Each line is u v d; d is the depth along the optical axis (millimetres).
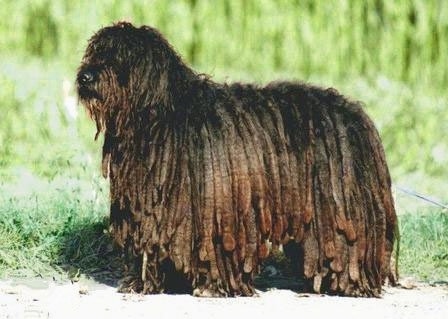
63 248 12766
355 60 24000
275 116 11219
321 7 23906
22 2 23141
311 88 11555
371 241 11281
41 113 19203
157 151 10938
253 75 23078
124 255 11523
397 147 20031
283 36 23781
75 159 17359
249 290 11211
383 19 24188
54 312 10625
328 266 11242
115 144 11094
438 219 14406
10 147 17812
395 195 16266
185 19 23469
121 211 11148
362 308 10906
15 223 13141
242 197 10914
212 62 23594
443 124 20844
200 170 10898
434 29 24297
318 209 11172
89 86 10906
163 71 11023
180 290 11391
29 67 21656
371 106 21234
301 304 10992
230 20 23703
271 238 11102
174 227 10898
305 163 11172
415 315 10703
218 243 10938
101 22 22984
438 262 13125
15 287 11734
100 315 10492
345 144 11242
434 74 24094
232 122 11039
